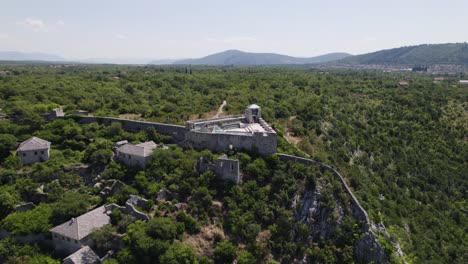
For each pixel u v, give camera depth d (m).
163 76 178.12
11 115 93.81
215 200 64.88
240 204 64.38
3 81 139.88
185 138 78.38
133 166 70.94
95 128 84.75
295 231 62.84
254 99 118.56
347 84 169.25
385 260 59.62
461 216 84.81
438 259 70.56
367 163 92.06
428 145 107.31
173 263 51.94
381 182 85.88
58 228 56.12
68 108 104.50
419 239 72.88
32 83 136.88
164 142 79.88
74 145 80.25
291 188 66.62
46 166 71.06
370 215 65.38
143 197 63.91
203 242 58.38
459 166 100.69
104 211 59.50
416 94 147.62
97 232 54.50
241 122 86.50
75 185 68.62
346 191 67.38
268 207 64.94
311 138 91.44
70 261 50.41
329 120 105.69
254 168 68.75
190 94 136.88
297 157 72.44
